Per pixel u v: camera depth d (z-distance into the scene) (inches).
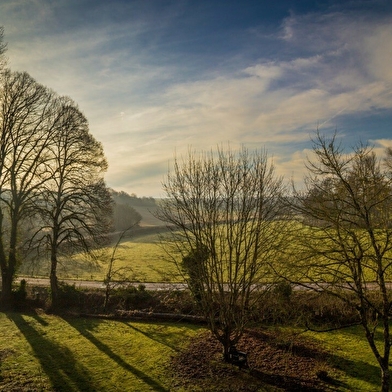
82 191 1224.8
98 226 1261.1
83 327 1034.1
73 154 1223.5
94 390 660.7
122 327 1026.7
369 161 579.8
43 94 1213.7
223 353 783.1
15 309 1232.8
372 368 697.6
